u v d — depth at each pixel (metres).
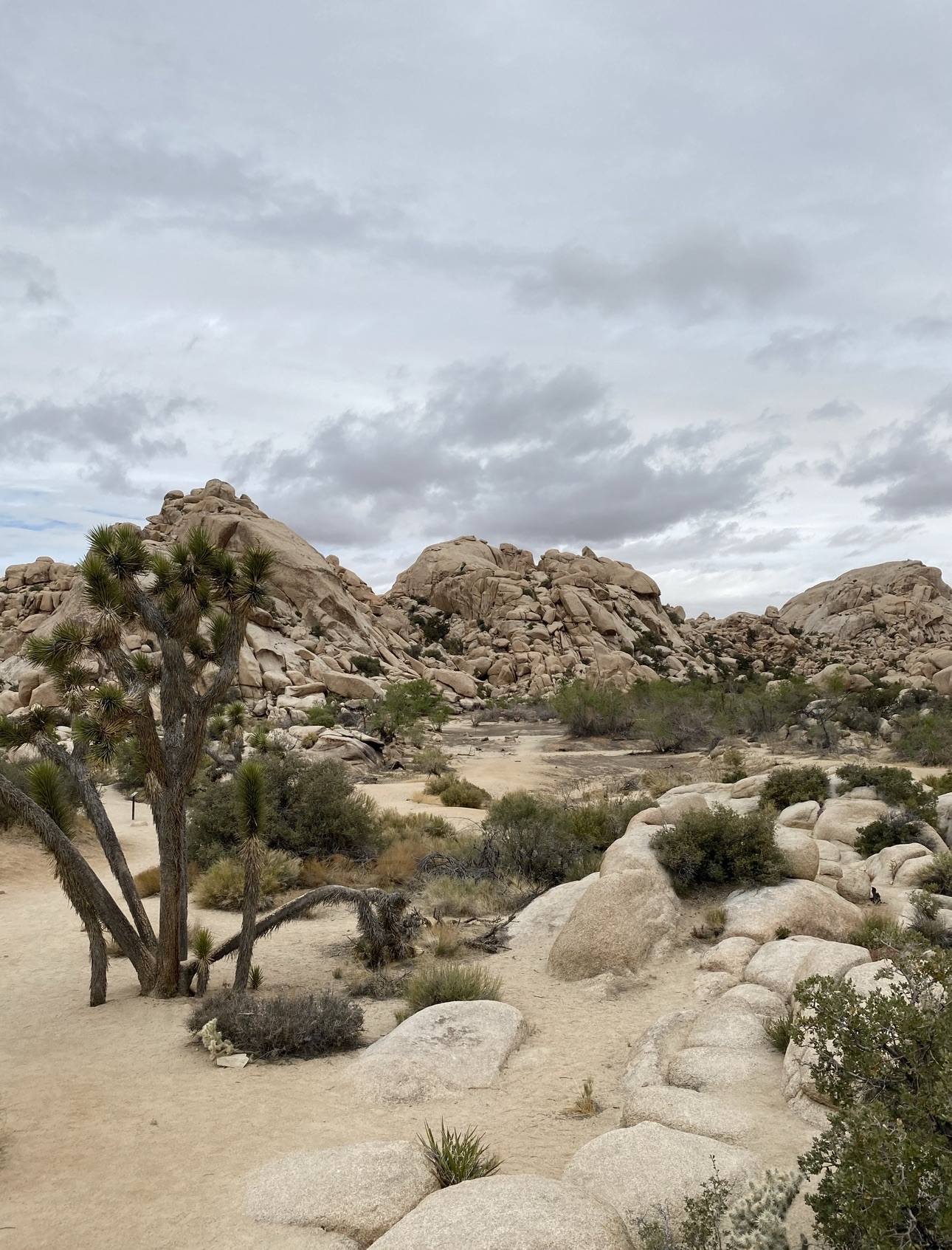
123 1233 4.42
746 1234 3.66
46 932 13.64
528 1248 3.73
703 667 108.56
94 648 9.66
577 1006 8.93
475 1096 6.61
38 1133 5.88
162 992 9.70
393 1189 4.57
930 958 4.88
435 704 60.62
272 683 60.06
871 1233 3.00
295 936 12.84
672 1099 5.59
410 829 20.88
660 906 10.73
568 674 90.12
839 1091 4.06
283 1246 4.20
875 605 148.50
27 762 21.83
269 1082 6.97
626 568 125.44
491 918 13.27
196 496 97.44
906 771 20.41
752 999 7.60
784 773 21.08
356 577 105.19
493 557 133.00
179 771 9.77
